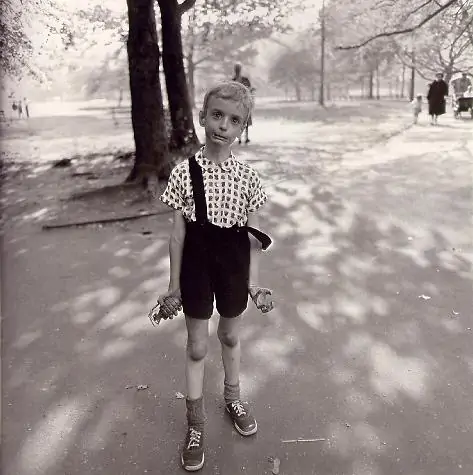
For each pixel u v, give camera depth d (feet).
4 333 11.16
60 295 13.19
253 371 9.55
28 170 35.45
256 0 52.37
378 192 23.11
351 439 7.69
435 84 54.60
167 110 35.22
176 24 33.76
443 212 19.60
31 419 8.30
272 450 7.52
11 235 18.76
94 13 44.98
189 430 7.54
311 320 11.51
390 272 14.15
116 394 8.96
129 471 7.18
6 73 32.45
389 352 10.09
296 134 53.67
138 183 25.59
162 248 16.89
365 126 60.34
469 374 9.26
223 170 6.81
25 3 31.94
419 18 54.80
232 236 6.97
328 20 72.02
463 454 7.33
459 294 12.60
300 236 17.48
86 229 19.44
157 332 11.18
